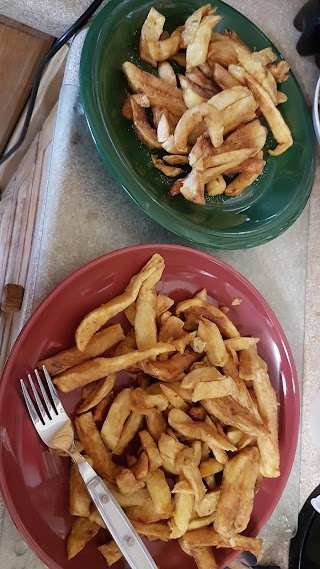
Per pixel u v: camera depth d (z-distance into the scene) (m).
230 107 0.46
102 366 0.40
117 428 0.41
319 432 0.57
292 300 0.57
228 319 0.47
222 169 0.47
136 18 0.46
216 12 0.51
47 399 0.39
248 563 0.50
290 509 0.54
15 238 0.55
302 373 0.57
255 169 0.49
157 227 0.50
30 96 0.51
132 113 0.45
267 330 0.50
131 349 0.43
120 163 0.42
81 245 0.46
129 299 0.42
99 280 0.42
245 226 0.51
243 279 0.48
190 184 0.45
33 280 0.45
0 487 0.37
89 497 0.40
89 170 0.47
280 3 0.59
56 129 0.47
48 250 0.45
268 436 0.46
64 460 0.41
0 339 0.51
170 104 0.46
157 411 0.42
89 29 0.43
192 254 0.46
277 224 0.52
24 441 0.39
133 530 0.39
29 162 0.57
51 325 0.40
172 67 0.48
